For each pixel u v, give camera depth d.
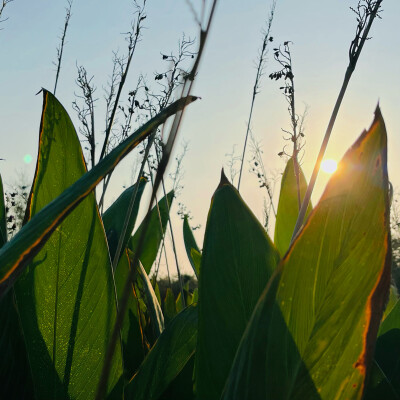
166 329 1.25
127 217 1.21
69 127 1.08
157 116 0.81
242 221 1.11
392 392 1.10
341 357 0.90
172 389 1.19
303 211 1.07
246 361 0.88
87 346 1.10
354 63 1.08
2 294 0.71
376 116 0.90
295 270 0.88
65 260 1.08
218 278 1.08
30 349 1.08
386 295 0.90
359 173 0.89
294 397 0.90
